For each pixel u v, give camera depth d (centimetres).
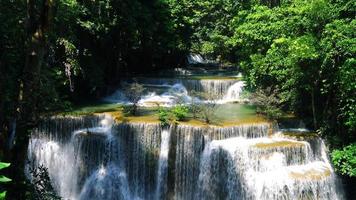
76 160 1744
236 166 1568
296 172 1534
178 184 1669
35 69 909
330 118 1677
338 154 1504
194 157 1644
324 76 1648
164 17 3047
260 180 1523
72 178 1748
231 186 1582
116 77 2538
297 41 1547
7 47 1050
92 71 2247
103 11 2212
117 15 2394
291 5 1798
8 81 1000
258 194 1528
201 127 1631
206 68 3269
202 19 3653
